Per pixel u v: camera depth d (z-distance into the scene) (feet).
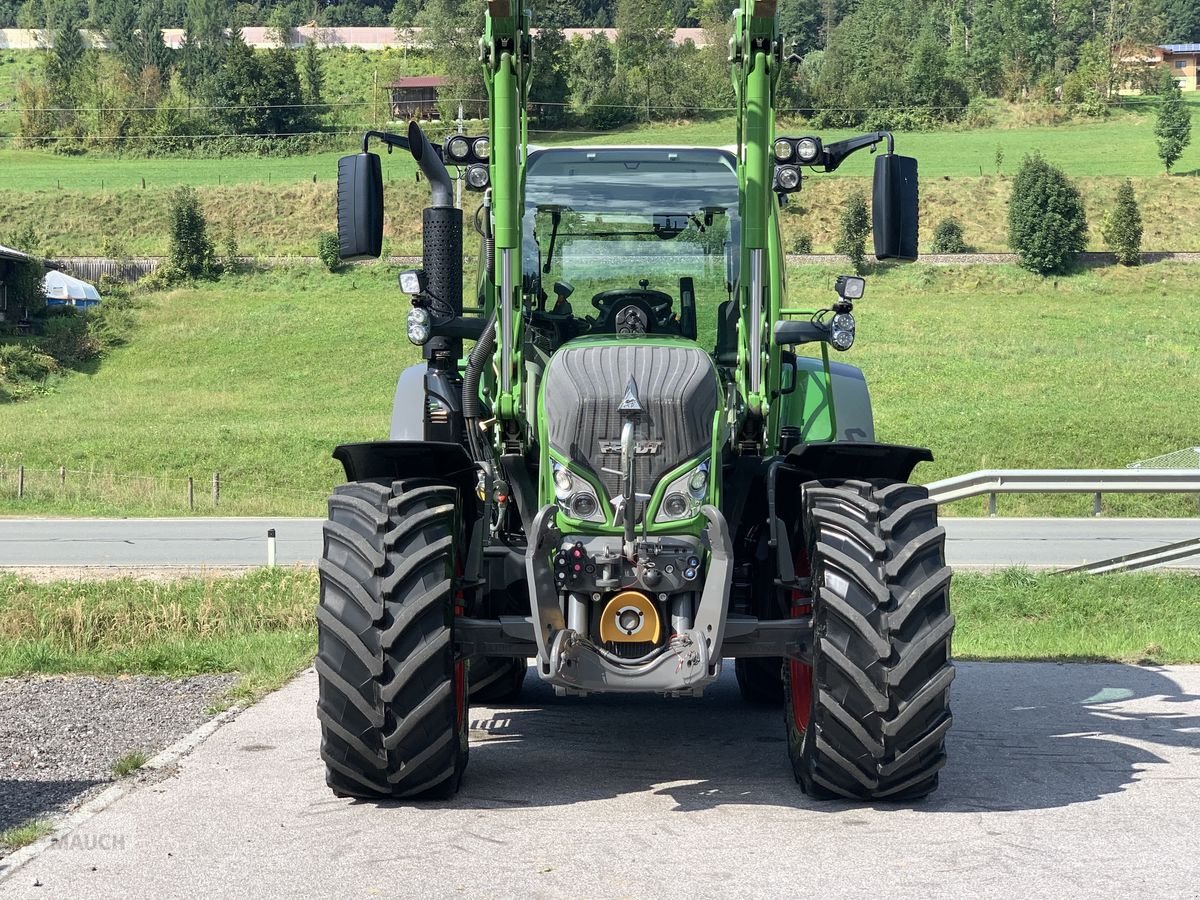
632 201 22.86
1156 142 363.35
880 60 432.25
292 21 639.76
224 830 16.99
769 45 20.17
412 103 428.56
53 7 636.48
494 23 19.88
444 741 17.90
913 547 17.74
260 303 219.61
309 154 396.98
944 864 15.34
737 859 15.56
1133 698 25.54
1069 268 238.27
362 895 14.37
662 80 387.75
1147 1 599.16
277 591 41.60
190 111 413.80
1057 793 18.60
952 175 315.58
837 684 17.63
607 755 21.58
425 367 25.49
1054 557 56.80
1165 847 15.96
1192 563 51.16
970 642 33.09
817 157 20.17
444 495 18.66
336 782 18.21
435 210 21.20
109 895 14.48
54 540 70.03
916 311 208.03
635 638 17.80
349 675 17.71
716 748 22.09
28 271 202.80
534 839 16.47
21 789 19.54
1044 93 439.22
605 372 18.62
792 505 20.52
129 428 138.72
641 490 18.06
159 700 27.02
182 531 75.56
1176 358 169.58
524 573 19.65
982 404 138.51
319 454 124.77
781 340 20.98
